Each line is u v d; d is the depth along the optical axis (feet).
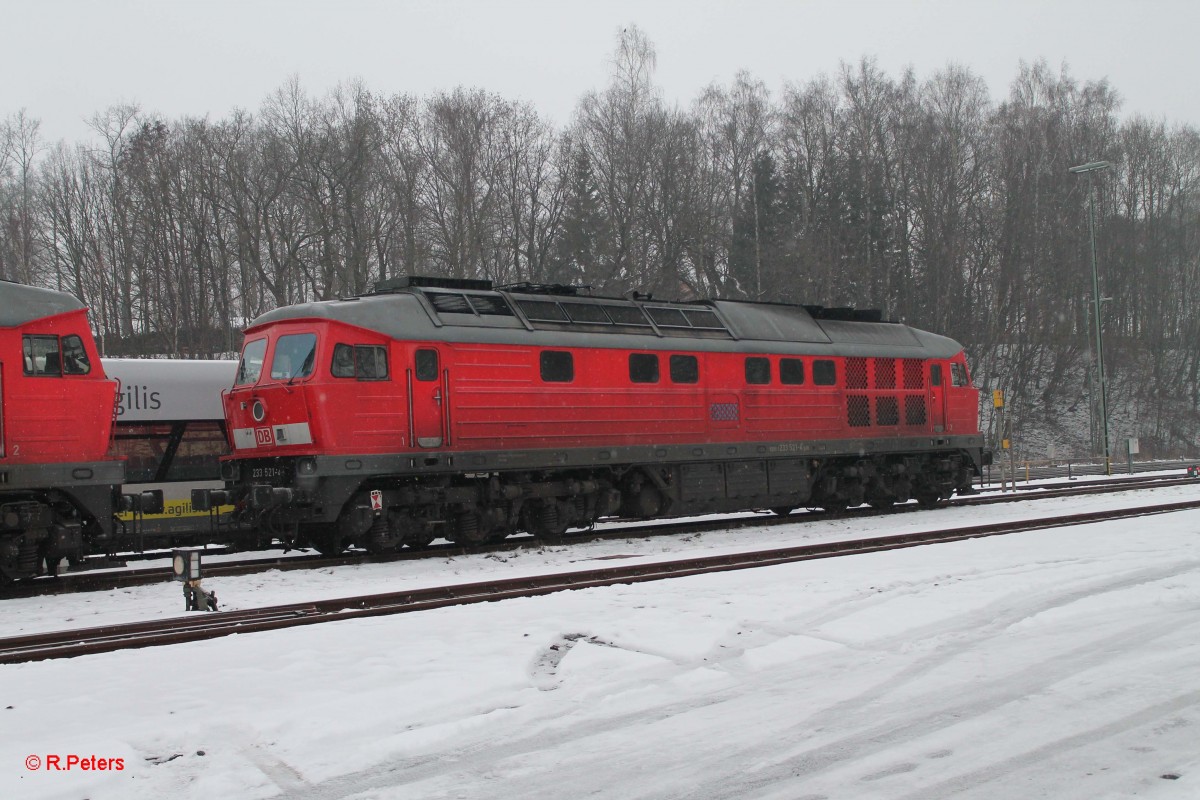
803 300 157.89
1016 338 189.47
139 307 146.20
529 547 57.82
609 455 60.70
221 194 147.23
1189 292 210.18
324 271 136.26
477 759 21.76
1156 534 54.34
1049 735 22.36
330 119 141.49
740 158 169.58
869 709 24.66
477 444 55.93
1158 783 19.24
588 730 23.50
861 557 48.78
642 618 34.53
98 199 151.12
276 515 53.26
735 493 67.62
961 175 173.99
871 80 172.04
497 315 58.18
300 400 51.88
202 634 33.65
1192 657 28.45
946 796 19.07
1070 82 190.49
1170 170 214.28
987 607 36.04
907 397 77.66
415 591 40.52
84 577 47.80
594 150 152.46
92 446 46.98
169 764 21.44
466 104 145.07
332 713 24.16
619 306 63.87
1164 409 197.67
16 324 44.93
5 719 24.08
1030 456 168.04
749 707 25.00
